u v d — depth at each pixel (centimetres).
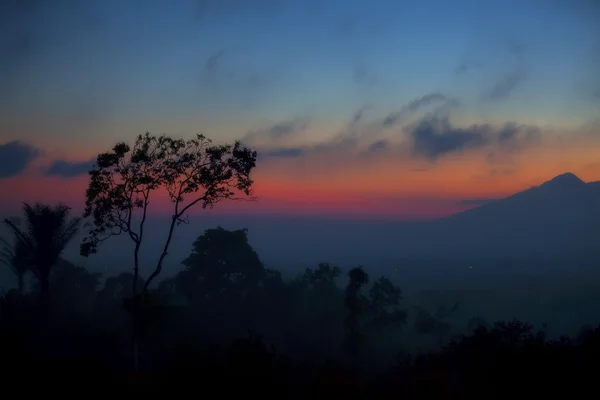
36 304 3397
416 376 1692
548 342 1777
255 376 1697
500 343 1781
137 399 1675
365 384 1914
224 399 1619
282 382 1773
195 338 3366
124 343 3105
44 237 3347
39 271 3397
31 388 1725
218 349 1997
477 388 1619
